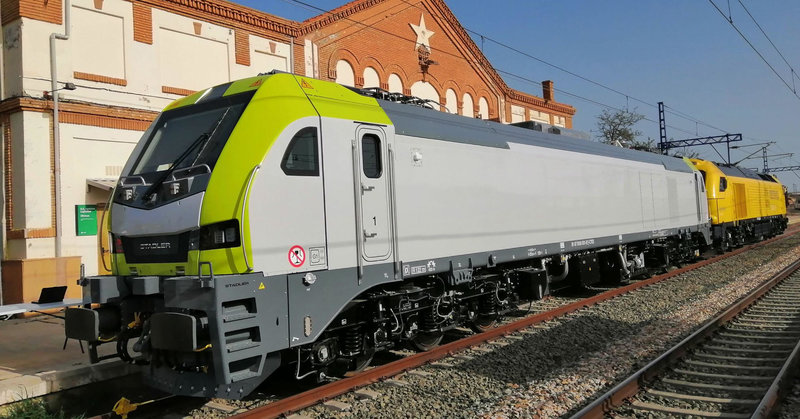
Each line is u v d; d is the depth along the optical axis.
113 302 5.95
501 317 10.62
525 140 10.05
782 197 32.88
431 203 7.58
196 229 5.45
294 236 5.69
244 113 5.75
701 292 12.93
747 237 26.66
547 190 10.28
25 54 10.44
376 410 5.71
